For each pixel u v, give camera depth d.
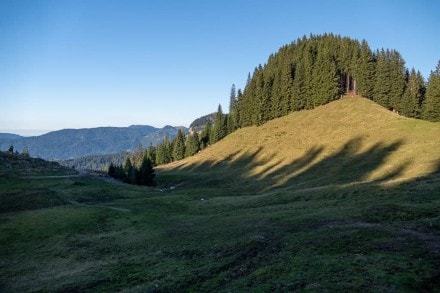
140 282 30.97
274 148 129.00
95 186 88.62
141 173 114.44
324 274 23.64
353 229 32.56
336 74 158.75
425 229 30.31
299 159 110.94
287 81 161.25
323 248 29.16
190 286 27.89
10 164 115.38
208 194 83.31
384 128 114.94
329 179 84.50
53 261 41.31
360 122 126.00
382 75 145.62
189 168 143.12
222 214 53.75
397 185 51.69
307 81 157.75
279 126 149.75
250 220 44.62
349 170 89.06
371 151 99.25
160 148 194.00
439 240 27.44
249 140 148.75
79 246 45.59
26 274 38.12
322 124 134.38
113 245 44.53
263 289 23.31
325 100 152.88
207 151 161.75
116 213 59.00
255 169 113.81
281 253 30.20
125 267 35.84
